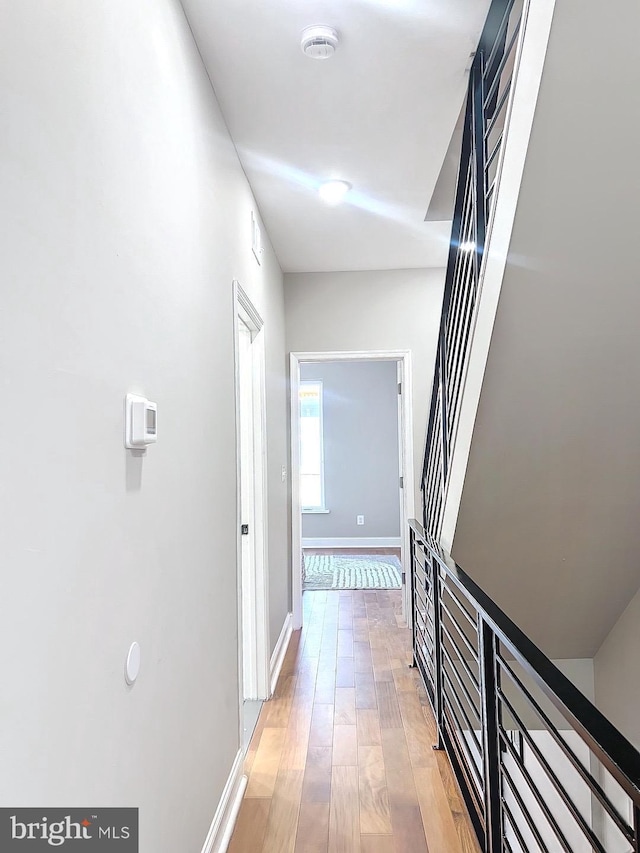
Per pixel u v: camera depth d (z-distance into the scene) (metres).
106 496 1.10
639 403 1.94
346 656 3.72
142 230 1.32
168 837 1.43
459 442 2.22
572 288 1.57
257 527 3.13
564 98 1.19
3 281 0.78
